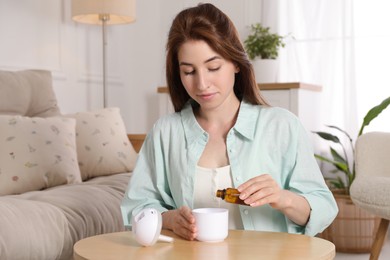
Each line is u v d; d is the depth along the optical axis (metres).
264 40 3.42
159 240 1.08
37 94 2.53
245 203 1.05
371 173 2.22
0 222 1.48
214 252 0.98
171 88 1.35
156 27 4.00
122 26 3.70
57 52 3.19
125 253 0.98
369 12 3.28
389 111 3.24
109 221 1.89
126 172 2.53
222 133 1.30
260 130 1.27
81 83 3.36
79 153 2.45
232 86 1.22
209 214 1.06
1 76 2.43
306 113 3.21
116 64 3.66
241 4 3.75
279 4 3.55
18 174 2.05
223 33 1.17
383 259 2.71
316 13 3.44
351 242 2.87
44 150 2.16
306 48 3.47
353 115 3.31
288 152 1.26
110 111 2.69
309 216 1.17
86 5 3.00
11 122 2.17
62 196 1.86
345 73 3.33
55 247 1.62
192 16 1.18
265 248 1.00
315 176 1.25
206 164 1.28
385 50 3.26
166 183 1.35
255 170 1.25
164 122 1.36
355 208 2.84
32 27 3.03
